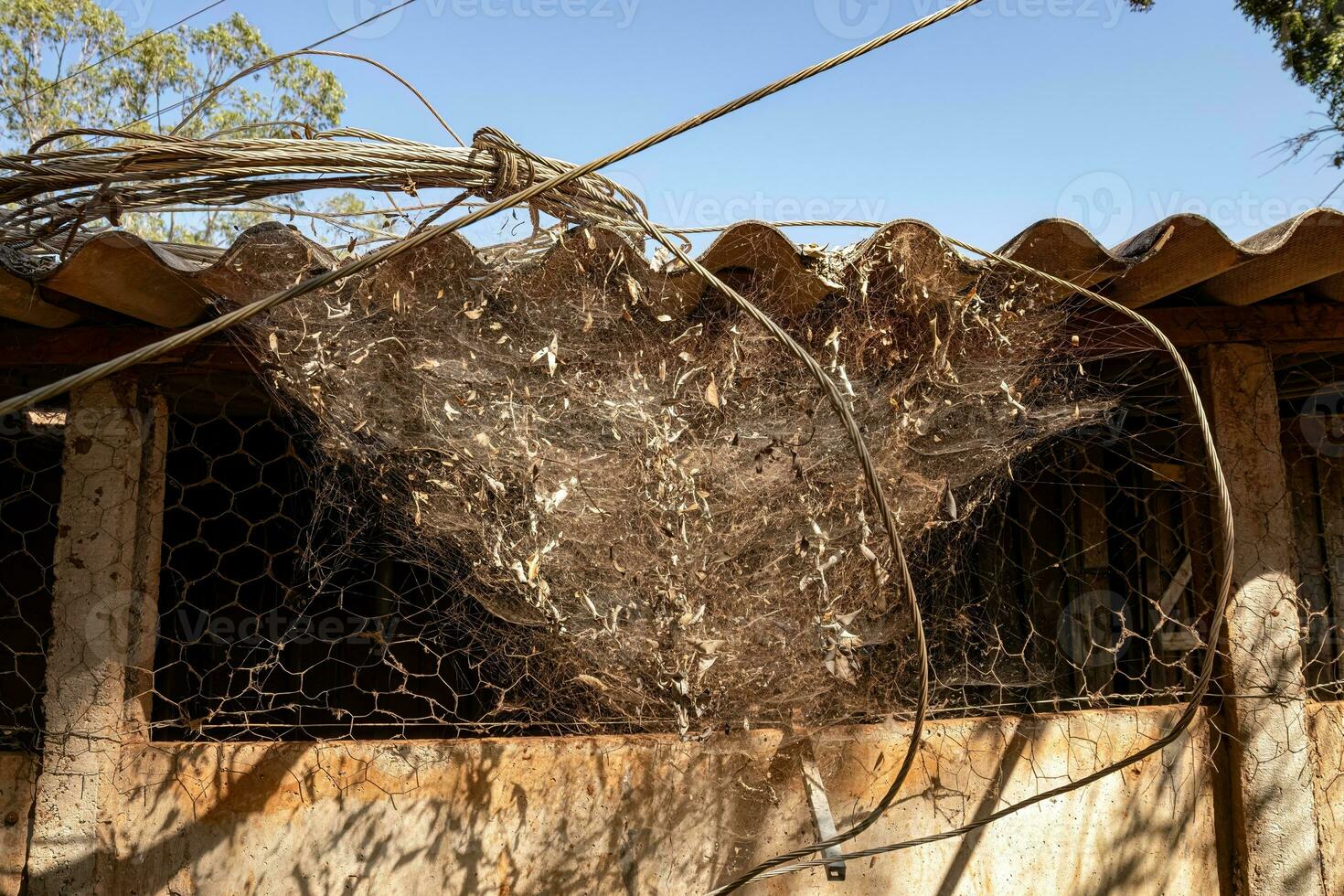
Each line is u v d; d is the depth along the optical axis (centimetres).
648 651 233
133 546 250
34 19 1246
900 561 154
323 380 232
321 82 1394
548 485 236
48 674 244
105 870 239
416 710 421
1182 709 277
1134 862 270
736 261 220
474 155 216
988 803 269
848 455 250
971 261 220
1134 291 247
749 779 263
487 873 251
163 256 203
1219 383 275
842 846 263
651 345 243
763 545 249
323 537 425
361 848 248
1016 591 400
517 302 233
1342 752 277
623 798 259
